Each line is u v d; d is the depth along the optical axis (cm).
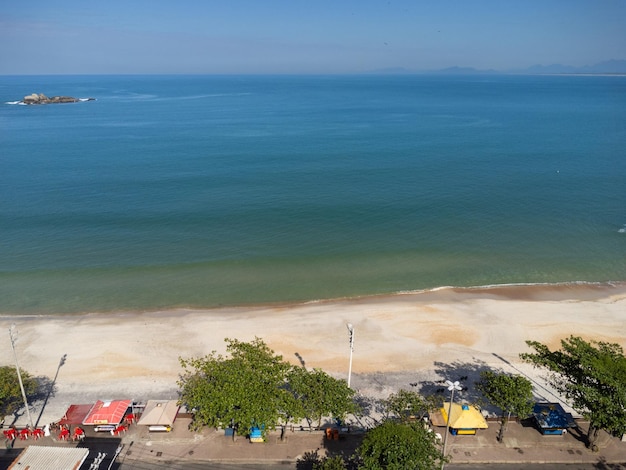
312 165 10394
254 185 8888
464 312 4938
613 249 6462
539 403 3434
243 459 3028
